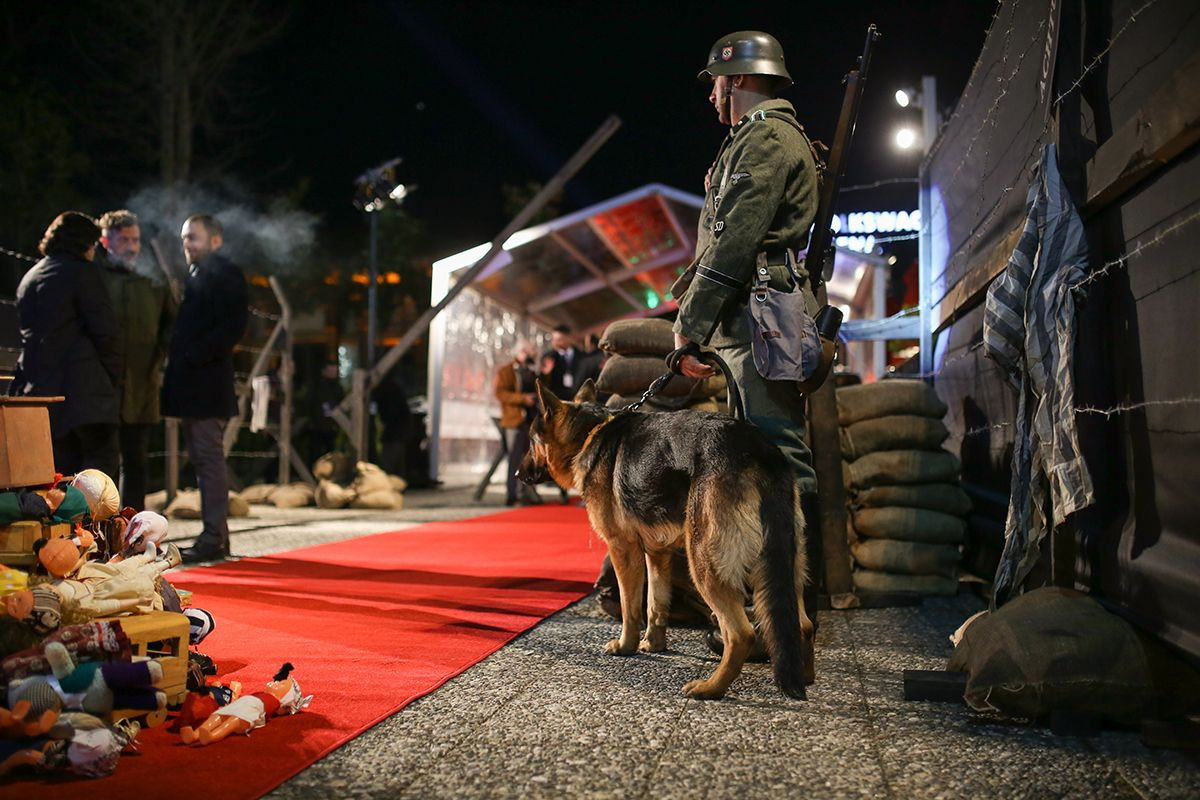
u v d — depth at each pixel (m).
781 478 3.16
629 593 3.84
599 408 4.00
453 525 9.55
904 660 3.81
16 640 2.47
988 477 5.88
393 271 26.78
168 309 6.86
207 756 2.51
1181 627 2.79
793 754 2.59
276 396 12.83
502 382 12.48
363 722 2.83
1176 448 2.86
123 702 2.56
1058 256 3.49
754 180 3.48
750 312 3.54
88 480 3.08
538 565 6.54
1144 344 3.10
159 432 13.80
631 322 5.27
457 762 2.51
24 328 5.29
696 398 5.09
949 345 7.38
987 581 5.84
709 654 3.88
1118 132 3.12
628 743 2.68
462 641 4.03
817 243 3.83
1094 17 3.52
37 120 16.33
